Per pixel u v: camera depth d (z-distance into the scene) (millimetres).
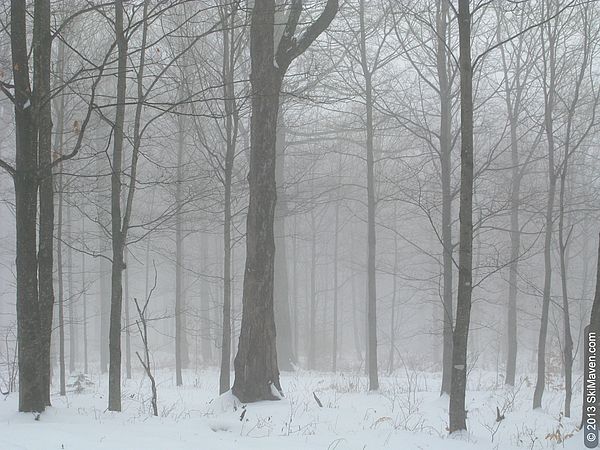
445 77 14023
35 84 7699
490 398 13445
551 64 12820
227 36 12766
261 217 10773
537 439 8602
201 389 16078
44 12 8070
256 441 7031
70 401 10898
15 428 6594
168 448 6121
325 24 11016
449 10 14117
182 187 16109
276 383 10773
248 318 10672
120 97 9078
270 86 10781
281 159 23094
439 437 7879
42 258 8664
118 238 9281
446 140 13914
